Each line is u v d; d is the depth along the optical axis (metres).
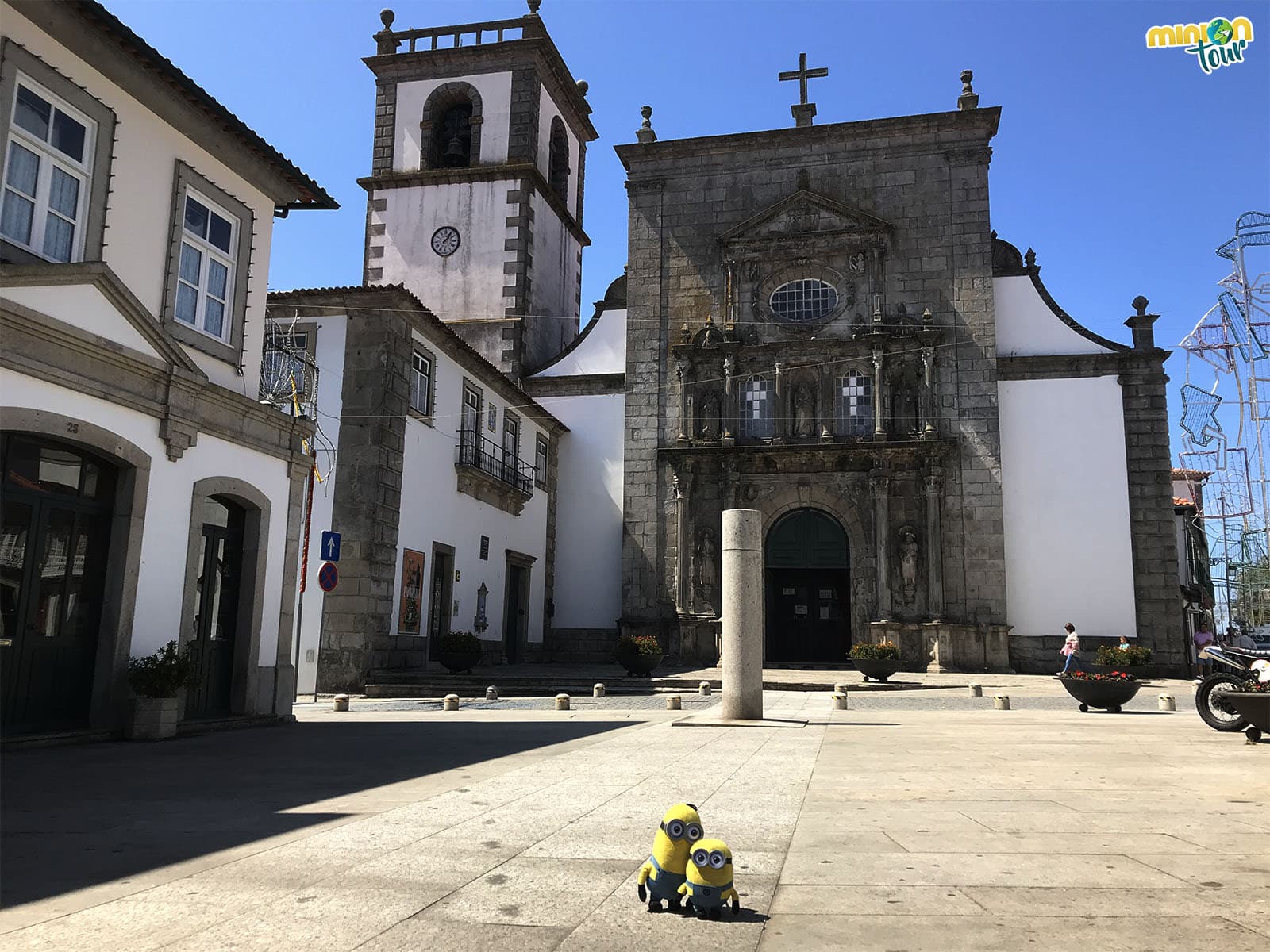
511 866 5.18
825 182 34.47
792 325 33.59
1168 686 25.72
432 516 25.23
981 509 31.28
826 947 3.82
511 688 22.28
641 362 34.72
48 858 5.41
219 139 13.69
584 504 35.06
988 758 9.81
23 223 10.58
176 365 12.48
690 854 4.34
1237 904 4.39
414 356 24.55
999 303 33.22
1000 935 3.94
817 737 11.93
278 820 6.54
